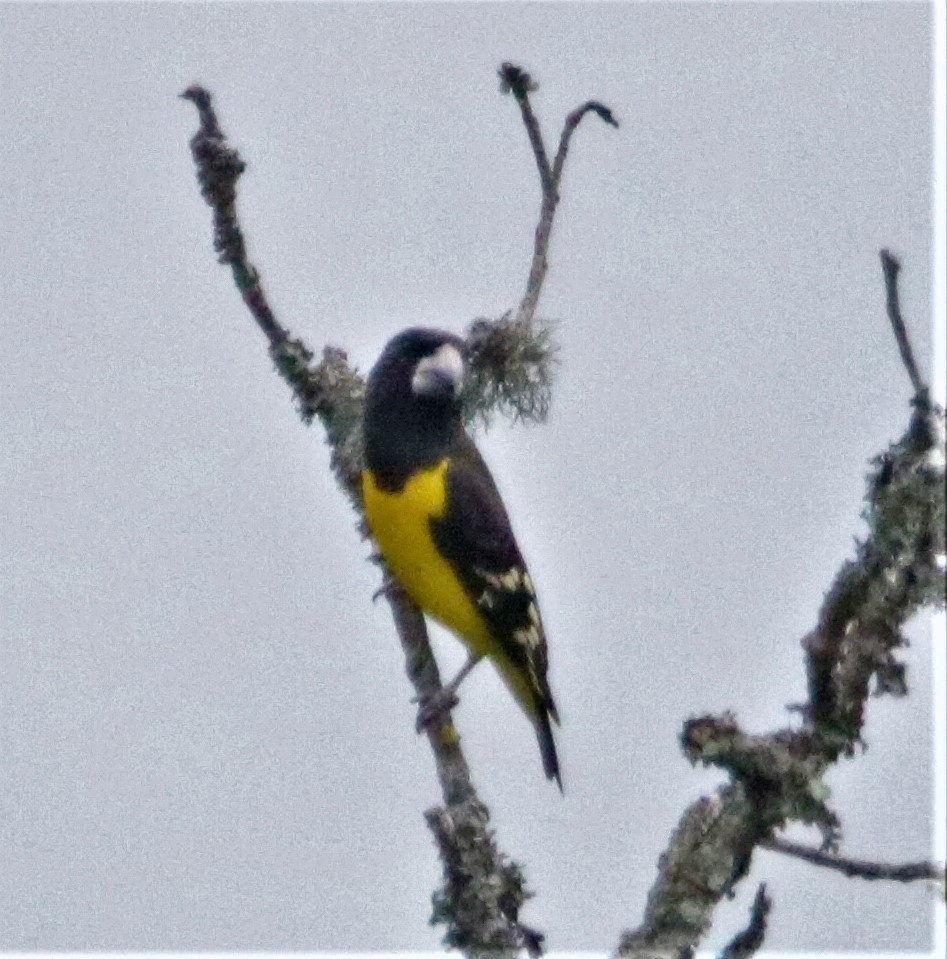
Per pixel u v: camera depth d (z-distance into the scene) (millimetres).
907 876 8461
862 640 8344
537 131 11383
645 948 8438
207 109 11438
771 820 8578
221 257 12039
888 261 7766
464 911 9250
